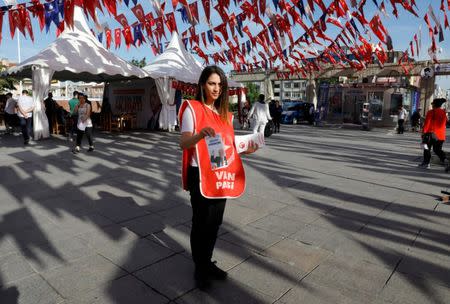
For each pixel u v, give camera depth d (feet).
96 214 13.84
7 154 26.78
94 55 37.29
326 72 83.92
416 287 8.86
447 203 16.10
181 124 8.13
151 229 12.41
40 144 32.24
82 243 11.14
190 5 18.99
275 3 17.16
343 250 10.96
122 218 13.46
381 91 69.10
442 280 9.23
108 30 23.36
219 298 8.25
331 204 15.70
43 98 35.14
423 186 19.33
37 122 35.19
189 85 46.57
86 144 33.04
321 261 10.21
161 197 16.28
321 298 8.34
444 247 11.31
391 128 68.59
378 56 31.42
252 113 36.68
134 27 22.20
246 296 8.36
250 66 35.22
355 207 15.33
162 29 21.49
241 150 8.72
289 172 22.38
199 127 7.98
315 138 45.52
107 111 46.88
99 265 9.72
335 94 73.51
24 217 13.38
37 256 10.21
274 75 91.45
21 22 15.51
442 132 24.12
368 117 64.13
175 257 10.29
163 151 29.73
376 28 20.85
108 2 14.94
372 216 14.19
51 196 16.14
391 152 33.19
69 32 38.37
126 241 11.35
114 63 37.96
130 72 38.19
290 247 11.14
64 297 8.16
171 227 12.64
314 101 92.02
